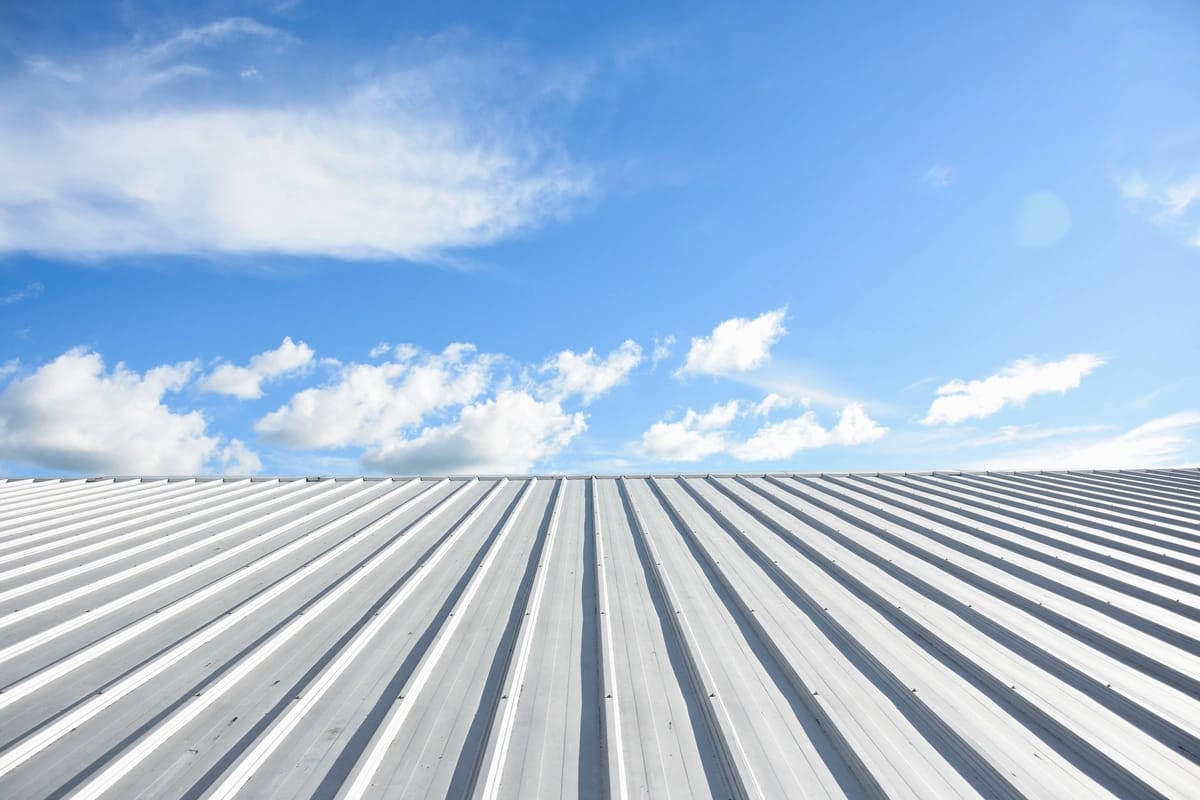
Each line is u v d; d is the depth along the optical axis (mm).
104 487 19109
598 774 5914
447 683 7488
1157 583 10102
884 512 14789
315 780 5770
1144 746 6098
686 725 6660
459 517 15141
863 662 7883
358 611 9453
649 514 15445
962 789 5621
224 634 8641
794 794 5594
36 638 8359
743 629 8875
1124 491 17375
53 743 6266
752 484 19094
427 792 5672
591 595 10203
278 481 19984
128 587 10398
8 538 13141
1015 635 8375
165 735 6344
